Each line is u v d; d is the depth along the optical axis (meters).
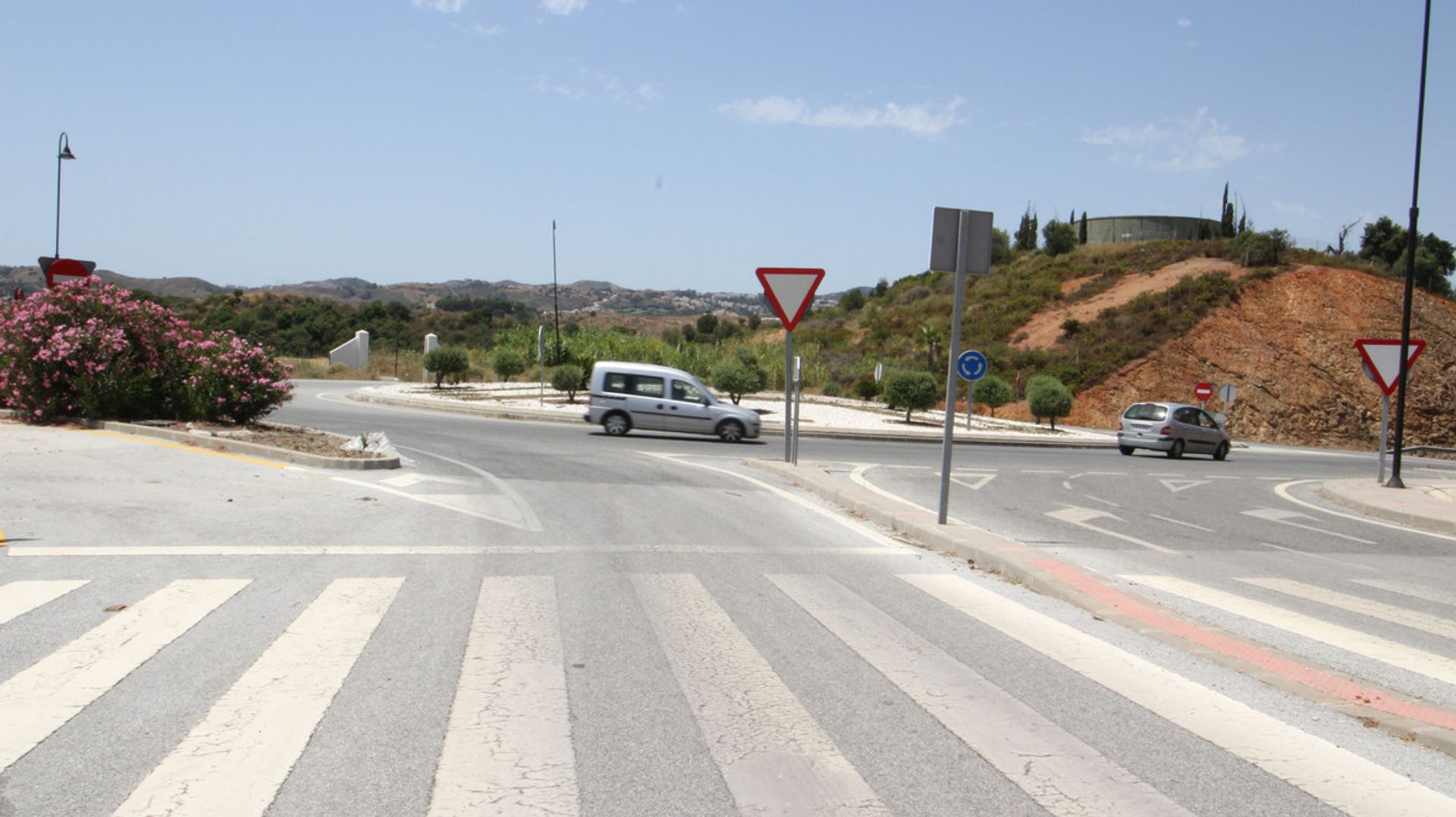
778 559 9.01
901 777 4.15
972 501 14.80
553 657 5.72
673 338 82.69
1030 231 99.44
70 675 5.16
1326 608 8.23
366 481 13.13
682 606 7.09
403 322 78.69
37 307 17.53
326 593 7.14
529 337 51.53
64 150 20.52
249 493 11.62
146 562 7.96
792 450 17.73
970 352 33.19
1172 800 4.00
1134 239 89.88
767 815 3.74
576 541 9.55
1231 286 64.38
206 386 17.98
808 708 4.98
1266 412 56.78
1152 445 28.20
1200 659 6.15
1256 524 14.00
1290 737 4.80
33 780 3.88
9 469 12.27
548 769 4.12
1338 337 61.25
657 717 4.78
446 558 8.55
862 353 71.12
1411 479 24.02
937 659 5.94
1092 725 4.88
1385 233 86.06
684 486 14.36
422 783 3.94
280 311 76.69
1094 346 61.44
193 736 4.36
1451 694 5.79
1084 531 12.23
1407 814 3.94
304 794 3.81
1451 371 60.78
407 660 5.57
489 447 19.44
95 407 17.38
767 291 16.19
